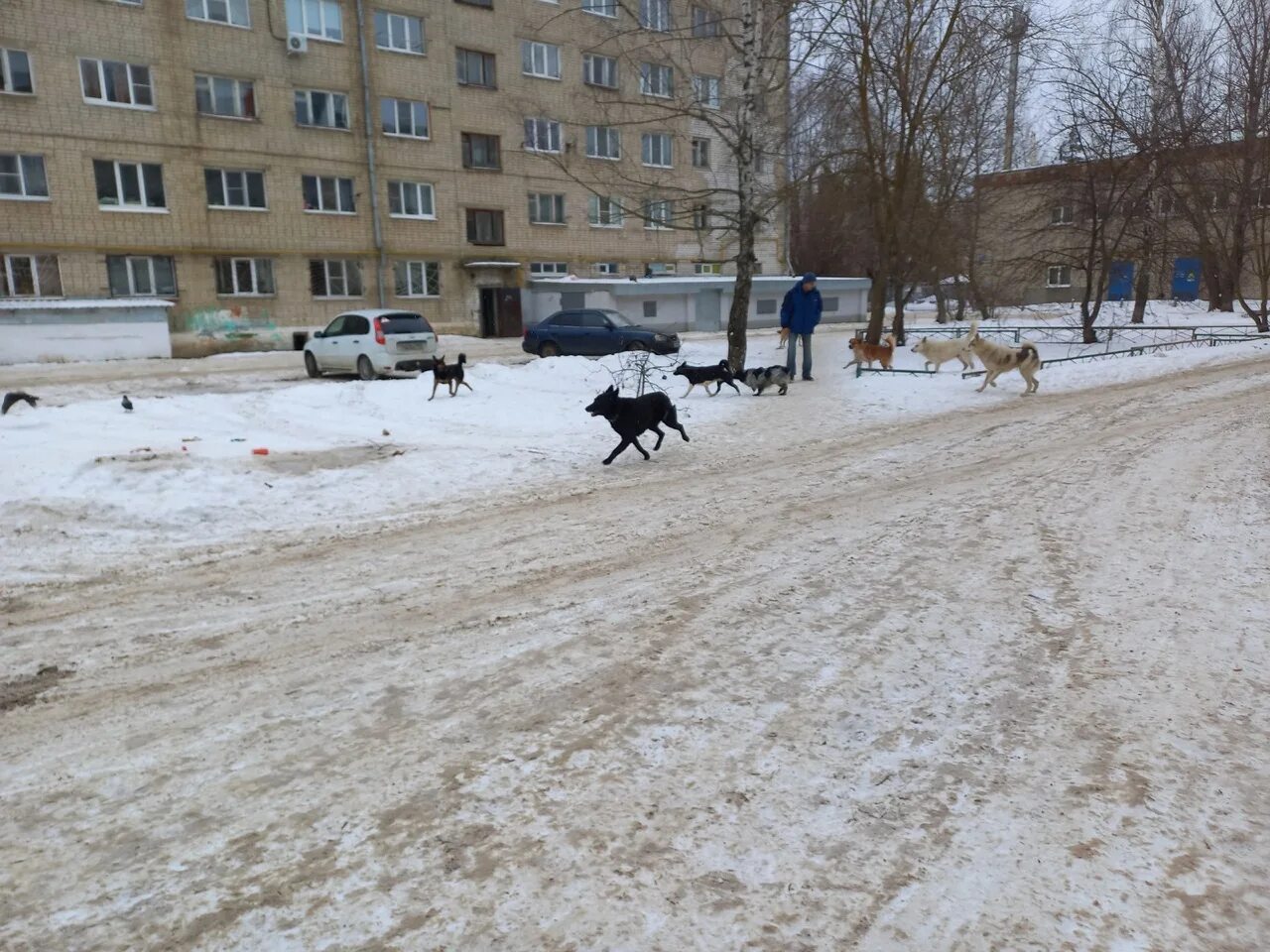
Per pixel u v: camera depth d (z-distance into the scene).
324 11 28.02
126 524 6.43
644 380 13.88
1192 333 22.44
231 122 26.58
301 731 3.44
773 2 14.48
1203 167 22.62
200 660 4.16
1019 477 7.61
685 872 2.56
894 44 17.19
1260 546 5.48
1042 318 29.92
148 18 24.84
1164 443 8.87
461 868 2.59
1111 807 2.85
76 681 3.94
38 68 23.38
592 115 33.53
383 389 12.70
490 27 31.45
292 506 7.03
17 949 2.27
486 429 10.50
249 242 27.33
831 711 3.52
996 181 28.31
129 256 25.39
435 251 31.31
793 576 5.16
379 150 29.62
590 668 3.96
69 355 23.47
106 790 3.04
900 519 6.38
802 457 8.80
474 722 3.48
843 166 18.55
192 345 26.45
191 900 2.46
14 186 23.50
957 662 3.93
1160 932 2.30
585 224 35.09
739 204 15.59
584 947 2.27
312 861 2.63
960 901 2.43
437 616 4.69
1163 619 4.37
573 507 7.02
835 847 2.67
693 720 3.46
